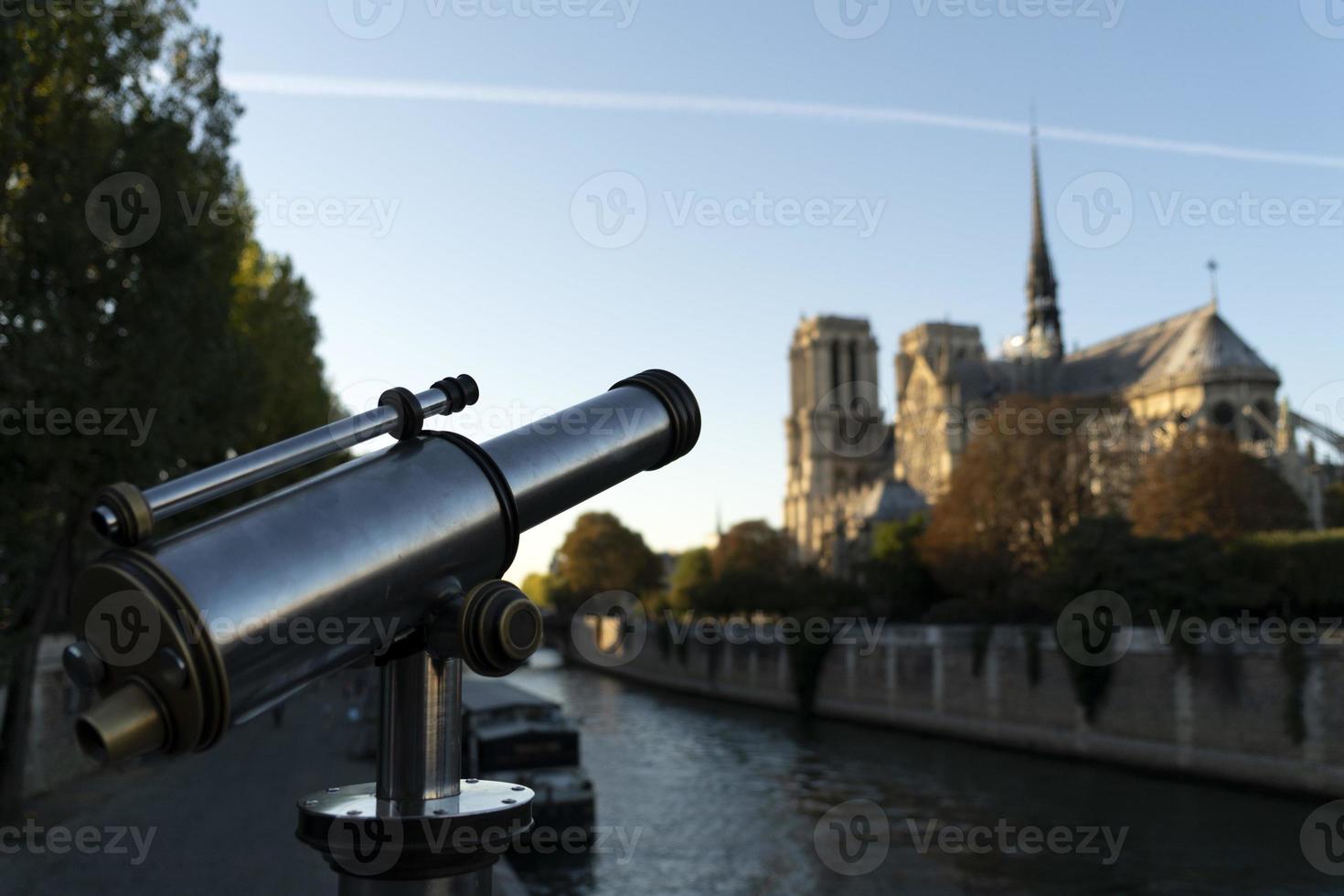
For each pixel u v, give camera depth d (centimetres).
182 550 171
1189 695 3612
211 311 2036
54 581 1930
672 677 8738
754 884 2455
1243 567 4003
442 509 210
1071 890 2333
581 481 247
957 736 4875
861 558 9388
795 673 6344
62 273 1731
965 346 13388
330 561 185
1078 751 4100
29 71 1633
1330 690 3116
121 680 162
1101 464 5981
